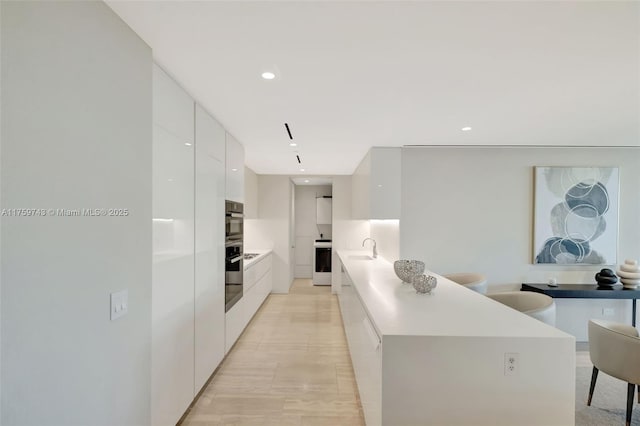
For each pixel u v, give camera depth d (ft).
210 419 7.23
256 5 4.13
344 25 4.57
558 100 7.47
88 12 3.87
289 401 7.96
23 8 3.06
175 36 4.91
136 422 4.91
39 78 3.22
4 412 2.92
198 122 7.75
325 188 25.12
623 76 6.18
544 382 4.79
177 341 6.65
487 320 5.64
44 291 3.28
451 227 12.99
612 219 12.96
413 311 6.23
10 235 2.95
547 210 12.93
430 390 4.82
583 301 12.93
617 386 9.04
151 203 5.33
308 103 7.69
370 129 10.02
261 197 20.17
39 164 3.23
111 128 4.32
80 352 3.76
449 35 4.80
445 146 12.65
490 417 4.80
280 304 17.35
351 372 9.49
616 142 11.87
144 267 5.13
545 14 4.28
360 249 19.83
